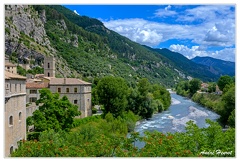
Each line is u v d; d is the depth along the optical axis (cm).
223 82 12812
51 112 5266
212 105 11300
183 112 10625
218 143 3158
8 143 3612
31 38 19012
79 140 4297
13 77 3844
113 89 7938
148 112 9181
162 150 2909
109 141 3259
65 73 17338
